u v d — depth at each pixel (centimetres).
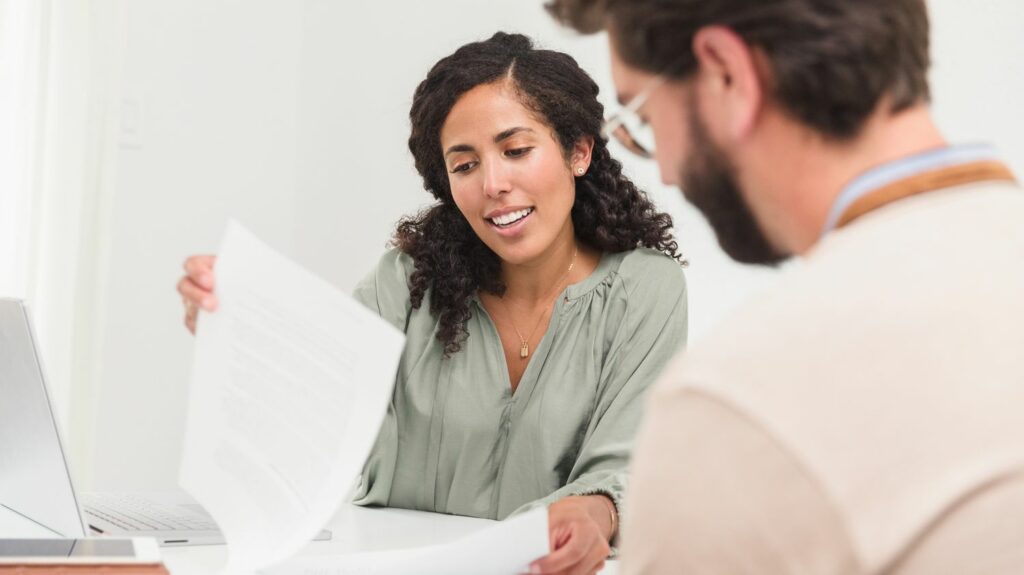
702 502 54
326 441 99
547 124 175
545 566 111
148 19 317
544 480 176
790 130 63
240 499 108
